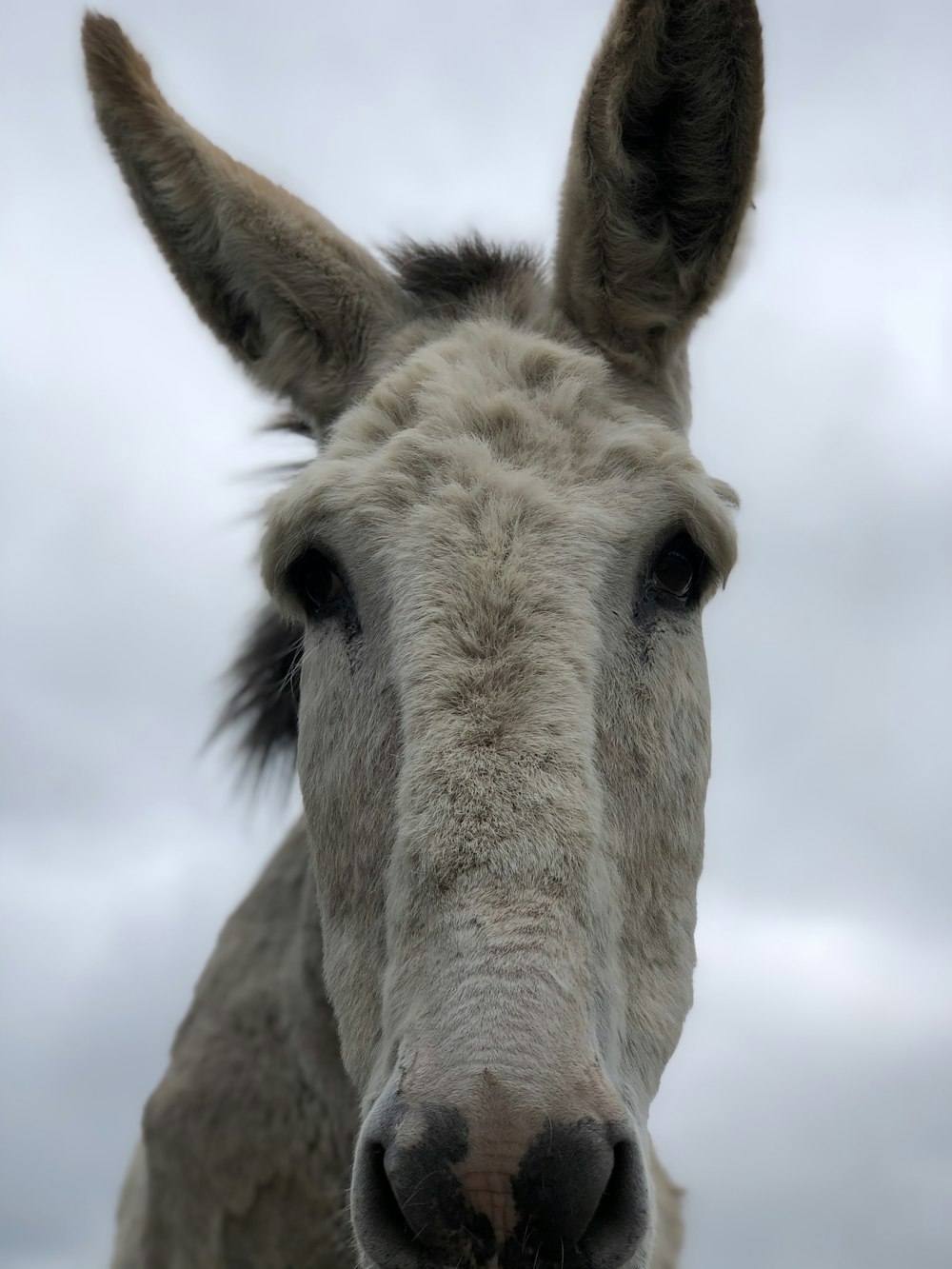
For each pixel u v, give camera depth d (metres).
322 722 0.71
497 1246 0.52
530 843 0.57
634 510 0.68
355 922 0.68
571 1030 0.54
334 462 0.71
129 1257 0.96
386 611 0.67
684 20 0.75
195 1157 0.89
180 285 0.86
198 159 0.83
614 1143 0.54
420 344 0.81
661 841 0.69
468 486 0.66
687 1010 0.71
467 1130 0.52
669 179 0.80
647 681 0.69
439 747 0.59
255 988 0.91
